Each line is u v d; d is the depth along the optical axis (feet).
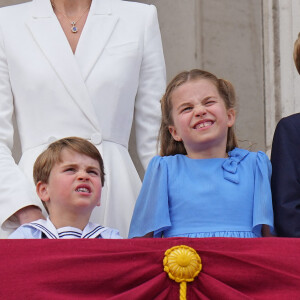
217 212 51.72
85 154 53.16
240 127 78.89
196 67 80.18
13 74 57.16
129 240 44.47
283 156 52.65
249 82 80.59
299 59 57.72
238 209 51.88
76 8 59.41
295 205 51.29
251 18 82.28
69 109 56.18
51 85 56.39
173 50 82.33
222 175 52.95
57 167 52.80
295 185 51.80
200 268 43.91
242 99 79.92
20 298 42.47
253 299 43.24
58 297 42.63
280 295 43.65
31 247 43.65
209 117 53.67
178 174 53.31
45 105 56.34
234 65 80.79
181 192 52.60
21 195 53.52
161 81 59.57
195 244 44.68
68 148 53.06
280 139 53.26
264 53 79.46
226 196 52.11
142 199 53.42
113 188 55.77
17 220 53.83
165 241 44.60
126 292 42.96
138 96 59.52
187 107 54.29
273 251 44.62
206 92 54.34
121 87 57.21
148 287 43.21
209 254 44.27
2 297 42.47
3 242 43.60
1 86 57.26
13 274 42.91
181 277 43.55
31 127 56.49
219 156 54.24
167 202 52.54
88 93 56.39
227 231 51.13
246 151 54.54
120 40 58.39
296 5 77.20
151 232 53.01
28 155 56.18
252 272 43.96
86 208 52.24
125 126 57.77
